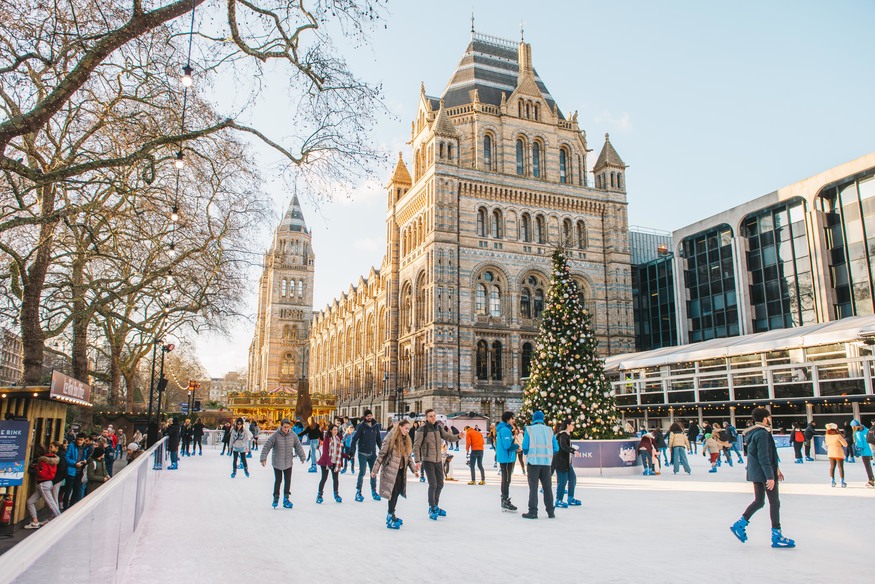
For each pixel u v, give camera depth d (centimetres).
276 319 14688
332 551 1115
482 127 7012
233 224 4059
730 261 6219
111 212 2750
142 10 1634
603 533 1293
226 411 8312
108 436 2630
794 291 5528
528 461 1530
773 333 4906
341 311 11119
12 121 1548
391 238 7931
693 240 6762
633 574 941
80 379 3653
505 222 6856
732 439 3294
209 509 1680
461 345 6397
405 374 7294
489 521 1463
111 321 4728
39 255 2772
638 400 5953
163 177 3166
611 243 7219
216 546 1162
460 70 7588
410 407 6844
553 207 7112
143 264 3906
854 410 4262
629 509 1652
